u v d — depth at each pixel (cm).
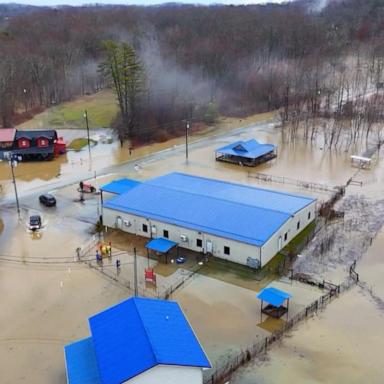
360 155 7750
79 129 9919
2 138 7906
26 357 3219
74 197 6162
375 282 4041
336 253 4534
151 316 2833
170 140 9012
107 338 2712
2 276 4259
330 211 5391
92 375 2688
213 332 3431
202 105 10694
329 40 16162
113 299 3872
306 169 7169
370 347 3241
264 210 4675
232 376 2988
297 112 9750
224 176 6950
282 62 13825
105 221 5147
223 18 18475
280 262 4344
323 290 3919
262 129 9688
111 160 7856
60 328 3519
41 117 10931
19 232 5159
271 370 3038
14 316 3672
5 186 6669
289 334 3384
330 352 3194
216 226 4478
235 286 4012
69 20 19250
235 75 12362
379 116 9506
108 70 11156
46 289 4034
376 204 5734
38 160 7881
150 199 5066
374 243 4728
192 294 3916
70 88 12975
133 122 9194
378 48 15088
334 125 8569
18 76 11962
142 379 2447
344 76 12500
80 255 4603
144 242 4803
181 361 2481
